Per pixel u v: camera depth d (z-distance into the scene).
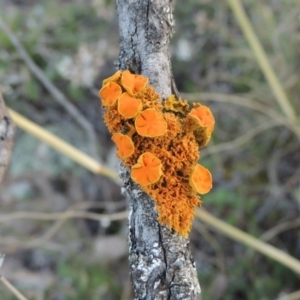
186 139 0.17
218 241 0.38
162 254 0.17
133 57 0.17
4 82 0.42
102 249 0.39
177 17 0.45
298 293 0.30
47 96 0.44
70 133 0.44
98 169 0.28
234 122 0.41
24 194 0.44
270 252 0.30
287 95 0.40
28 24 0.45
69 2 0.50
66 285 0.37
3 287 0.34
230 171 0.40
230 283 0.36
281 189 0.38
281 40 0.41
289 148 0.40
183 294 0.17
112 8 0.44
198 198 0.17
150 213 0.17
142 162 0.16
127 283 0.36
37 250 0.40
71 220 0.42
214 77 0.41
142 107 0.17
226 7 0.42
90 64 0.39
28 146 0.45
